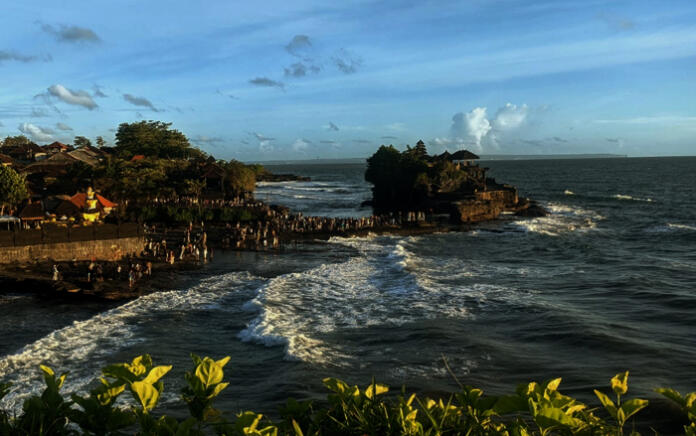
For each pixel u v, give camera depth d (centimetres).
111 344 2577
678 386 1997
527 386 334
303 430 359
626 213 9975
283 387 2016
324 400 1880
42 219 5516
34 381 2080
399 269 4509
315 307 3256
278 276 4316
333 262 5084
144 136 15312
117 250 4872
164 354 2433
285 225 7406
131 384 328
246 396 1967
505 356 2331
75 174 8450
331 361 2298
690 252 5578
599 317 2962
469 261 5053
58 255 4478
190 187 10000
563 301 3372
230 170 11544
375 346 2497
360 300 3428
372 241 6581
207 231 7012
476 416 345
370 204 11569
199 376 350
